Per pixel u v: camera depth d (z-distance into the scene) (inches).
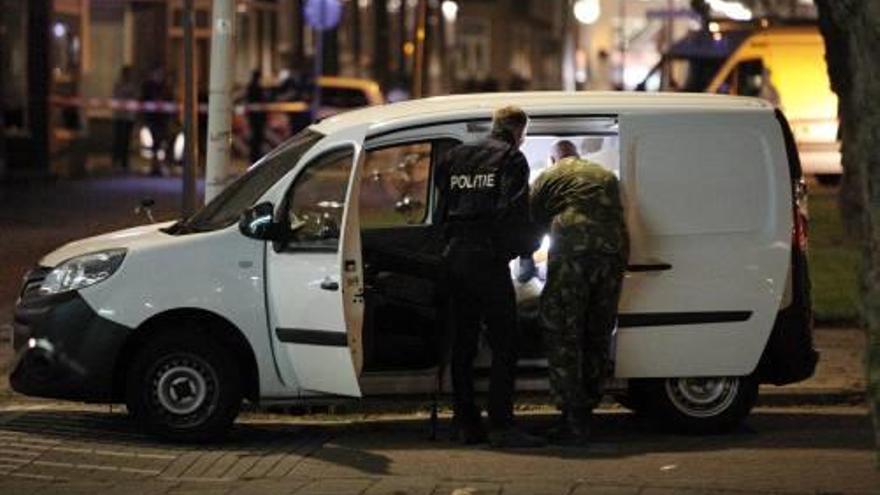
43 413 538.6
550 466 451.8
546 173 476.7
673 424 503.2
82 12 1680.6
